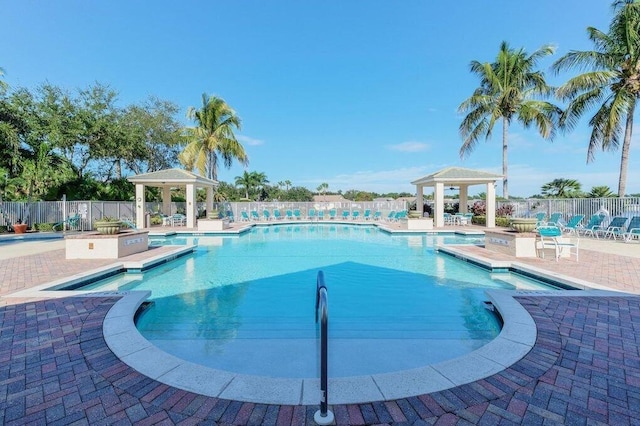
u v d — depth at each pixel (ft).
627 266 23.98
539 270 22.57
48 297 15.96
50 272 22.53
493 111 67.62
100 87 73.26
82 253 27.94
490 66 68.74
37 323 12.64
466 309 17.16
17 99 62.28
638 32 46.52
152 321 15.65
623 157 49.93
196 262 31.01
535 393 8.03
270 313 16.72
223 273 26.25
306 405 7.59
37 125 62.18
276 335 13.94
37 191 61.52
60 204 58.95
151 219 66.03
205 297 19.63
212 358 11.76
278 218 90.38
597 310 13.93
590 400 7.77
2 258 28.45
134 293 16.44
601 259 26.99
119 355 10.00
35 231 55.47
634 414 7.28
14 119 60.75
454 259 32.01
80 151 70.64
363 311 16.89
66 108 66.80
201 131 80.48
